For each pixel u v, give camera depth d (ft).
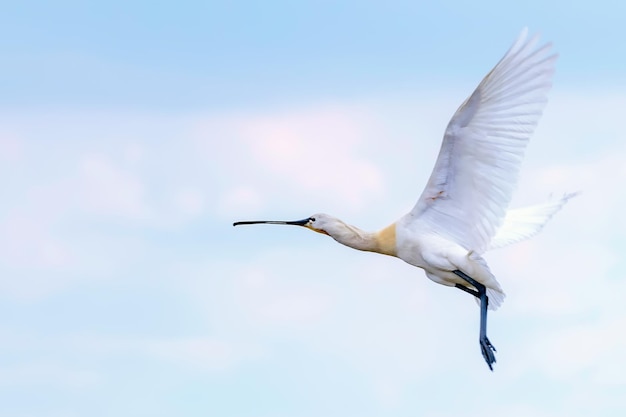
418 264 58.65
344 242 60.59
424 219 58.18
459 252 56.95
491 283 56.95
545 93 53.78
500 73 53.93
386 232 59.31
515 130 54.60
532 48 53.67
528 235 62.75
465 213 57.06
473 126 55.36
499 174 55.52
